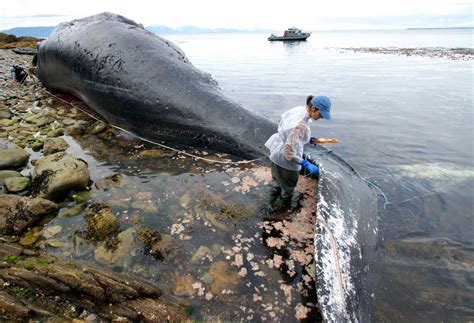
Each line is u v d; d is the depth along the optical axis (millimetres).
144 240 3982
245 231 4238
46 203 4297
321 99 3859
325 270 3332
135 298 3162
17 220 4035
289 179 4629
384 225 4598
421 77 16359
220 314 3191
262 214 4543
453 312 3314
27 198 4277
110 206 4555
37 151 6102
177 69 6629
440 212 4918
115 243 3906
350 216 4137
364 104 10922
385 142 7527
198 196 4855
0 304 2812
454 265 3918
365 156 6789
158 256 3793
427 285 3629
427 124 8750
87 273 3176
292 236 4176
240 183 5199
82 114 8031
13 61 15359
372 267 3777
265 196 4898
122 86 6734
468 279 3723
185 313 3172
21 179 4961
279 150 4395
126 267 3639
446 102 11062
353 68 20297
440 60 24875
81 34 7738
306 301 3357
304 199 4852
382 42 60031
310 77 16609
